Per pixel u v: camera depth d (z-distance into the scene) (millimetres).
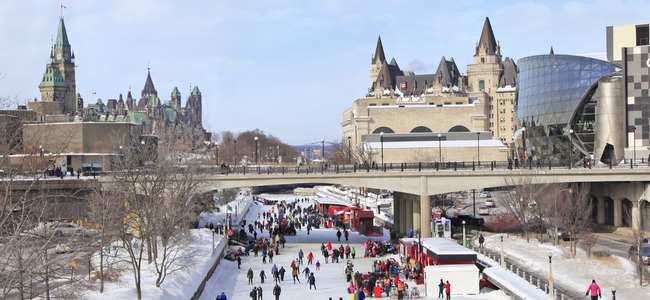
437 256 60906
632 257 68375
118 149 87562
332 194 196000
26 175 62438
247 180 86625
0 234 39531
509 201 96000
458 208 137625
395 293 59250
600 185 103062
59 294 42906
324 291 63812
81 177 89938
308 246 94875
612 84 127438
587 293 50656
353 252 82562
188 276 62344
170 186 80062
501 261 64500
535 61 166750
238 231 107688
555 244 80438
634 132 120625
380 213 132750
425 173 88125
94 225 69250
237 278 71688
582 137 152125
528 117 171250
